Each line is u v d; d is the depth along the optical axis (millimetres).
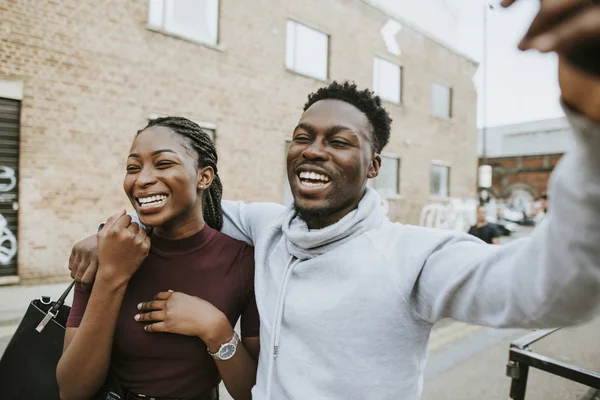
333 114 1019
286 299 1027
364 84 9859
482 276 762
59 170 5562
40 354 1232
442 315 874
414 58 11352
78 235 5711
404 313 904
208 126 7031
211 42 7148
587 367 1838
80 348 1035
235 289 1224
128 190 1149
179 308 1088
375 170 1128
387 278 910
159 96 6441
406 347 921
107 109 5930
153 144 1129
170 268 1205
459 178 13039
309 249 1040
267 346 1053
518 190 27047
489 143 31906
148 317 1102
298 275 1041
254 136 7664
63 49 5547
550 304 613
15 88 5199
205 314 1088
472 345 3932
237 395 1143
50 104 5469
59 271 5586
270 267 1143
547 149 29000
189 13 6852
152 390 1133
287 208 1168
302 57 8617
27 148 5328
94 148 5820
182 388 1144
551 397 2594
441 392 2934
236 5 7344
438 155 12250
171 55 6559
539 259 629
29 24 5289
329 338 929
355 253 969
